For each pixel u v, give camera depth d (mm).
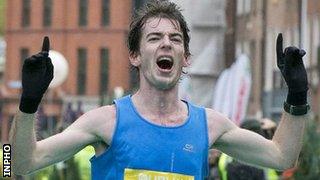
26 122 4109
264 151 4453
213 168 9883
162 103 4328
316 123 12086
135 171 4250
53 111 65562
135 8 4609
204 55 21547
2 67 77438
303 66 4367
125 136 4273
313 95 31875
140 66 4418
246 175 8875
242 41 38875
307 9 34000
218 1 22312
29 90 4062
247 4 39719
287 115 4441
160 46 4312
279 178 10773
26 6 72125
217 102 17906
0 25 76812
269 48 37875
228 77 17625
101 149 4340
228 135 4434
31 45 71875
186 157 4285
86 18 70562
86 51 70750
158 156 4254
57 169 10867
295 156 4465
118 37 69875
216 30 21625
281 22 37094
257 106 36469
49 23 71562
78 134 4270
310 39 33656
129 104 4344
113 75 69875
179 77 4363
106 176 4305
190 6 21625
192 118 4367
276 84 34250
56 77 27109
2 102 67438
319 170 11141
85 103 69625
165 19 4371
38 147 4172
